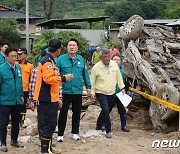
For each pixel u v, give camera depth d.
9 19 32.78
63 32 25.47
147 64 9.81
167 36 11.39
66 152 6.87
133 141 7.81
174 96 8.41
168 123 9.08
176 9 39.84
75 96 7.55
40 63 6.29
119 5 46.00
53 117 6.39
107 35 31.20
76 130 7.72
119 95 8.34
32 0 53.66
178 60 10.14
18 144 7.25
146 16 44.31
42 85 6.30
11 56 6.78
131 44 10.77
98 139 7.82
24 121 9.68
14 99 6.91
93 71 8.01
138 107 10.72
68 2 54.62
